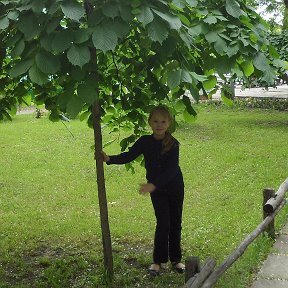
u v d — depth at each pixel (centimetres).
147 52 399
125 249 535
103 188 446
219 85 437
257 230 466
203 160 961
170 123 425
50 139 1242
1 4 333
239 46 354
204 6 371
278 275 442
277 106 1794
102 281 444
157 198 440
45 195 757
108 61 468
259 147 1069
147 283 443
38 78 303
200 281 327
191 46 351
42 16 310
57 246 546
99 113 436
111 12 305
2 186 812
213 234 563
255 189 754
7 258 509
